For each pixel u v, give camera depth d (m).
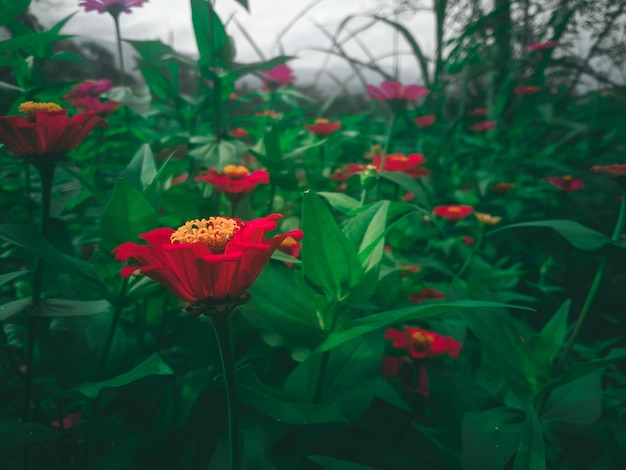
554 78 1.23
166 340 0.41
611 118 1.22
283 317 0.24
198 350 0.35
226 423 0.31
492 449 0.25
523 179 0.83
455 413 0.33
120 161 0.55
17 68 0.41
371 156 0.64
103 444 0.36
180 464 0.32
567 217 0.84
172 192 0.38
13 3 0.29
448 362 0.39
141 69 0.51
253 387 0.22
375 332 0.28
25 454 0.31
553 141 1.25
